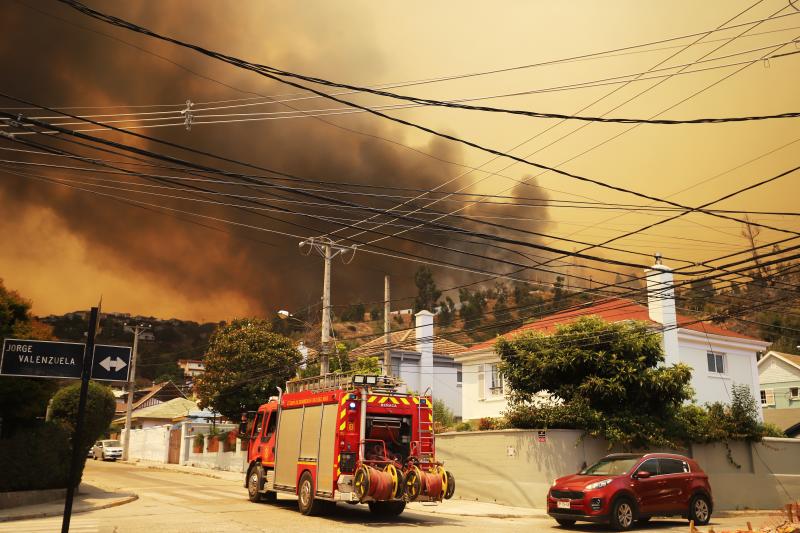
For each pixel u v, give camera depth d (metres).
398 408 17.08
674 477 17.33
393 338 45.41
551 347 23.56
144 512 17.62
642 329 23.42
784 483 25.00
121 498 21.48
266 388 42.66
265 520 15.83
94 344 8.79
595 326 23.50
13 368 8.37
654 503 16.72
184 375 106.75
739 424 24.69
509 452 23.03
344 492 15.92
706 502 17.72
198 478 34.94
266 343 43.66
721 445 24.44
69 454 22.25
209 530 13.77
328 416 17.11
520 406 24.08
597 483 16.27
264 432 20.72
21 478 19.81
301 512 17.47
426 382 43.47
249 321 44.91
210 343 44.31
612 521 15.88
